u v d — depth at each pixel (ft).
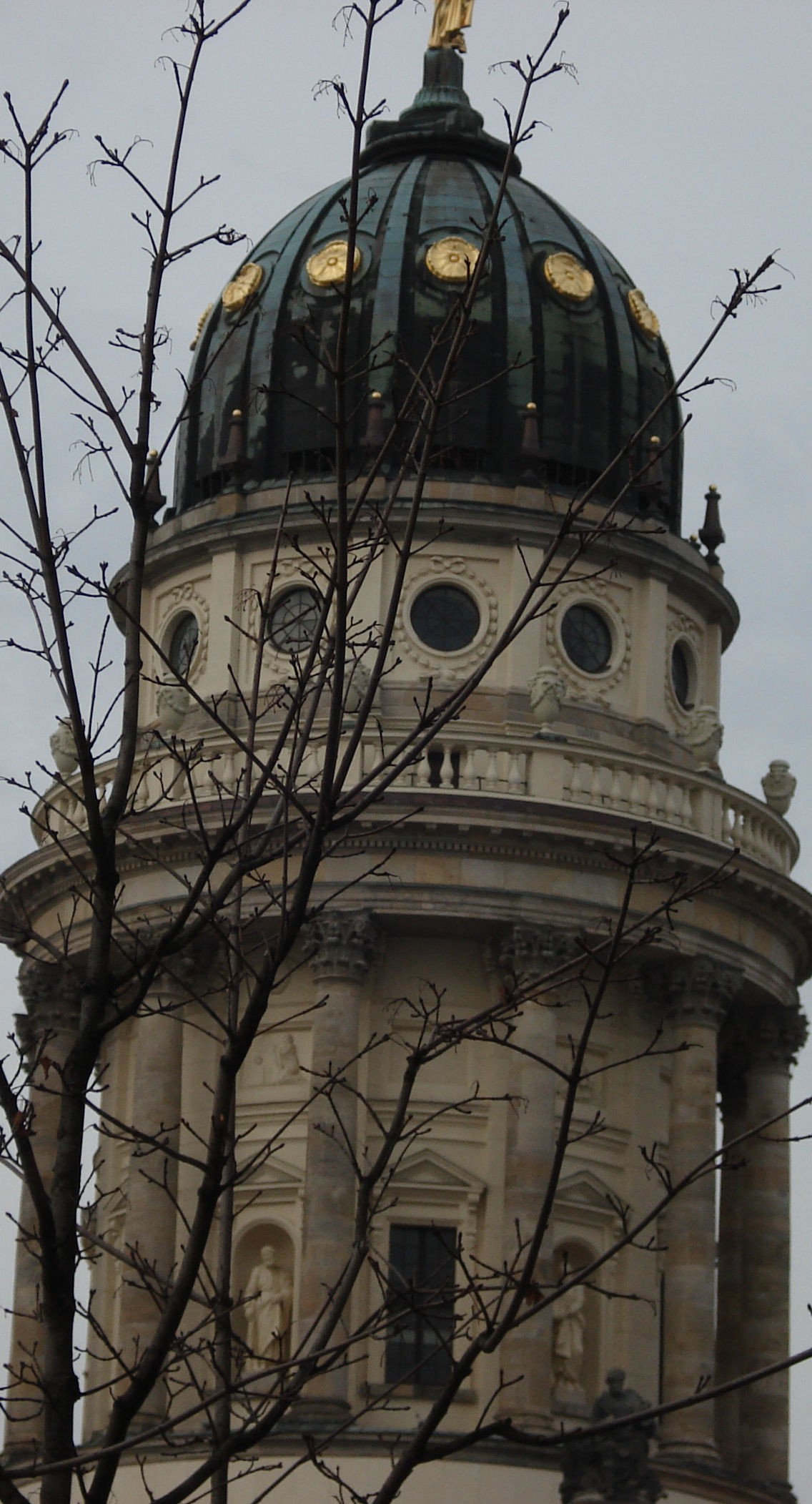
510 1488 250.16
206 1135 269.23
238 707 283.59
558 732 281.54
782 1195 287.69
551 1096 263.90
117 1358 107.45
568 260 302.45
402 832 264.72
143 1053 269.03
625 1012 277.03
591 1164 269.64
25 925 125.80
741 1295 286.87
